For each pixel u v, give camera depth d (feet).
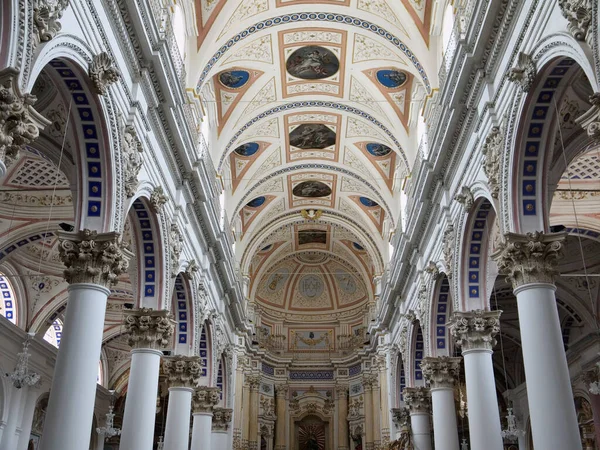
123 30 35.91
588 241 60.95
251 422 111.04
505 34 36.96
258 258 115.55
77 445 29.63
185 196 53.78
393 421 87.15
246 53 64.39
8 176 52.75
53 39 26.76
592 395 65.31
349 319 128.06
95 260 32.89
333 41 63.93
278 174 87.97
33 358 67.36
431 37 57.16
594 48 25.27
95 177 34.32
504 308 75.31
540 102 33.73
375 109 71.46
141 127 40.16
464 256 47.34
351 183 91.50
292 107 73.41
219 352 76.13
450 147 48.93
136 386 42.68
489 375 44.62
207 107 67.15
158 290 45.57
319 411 122.42
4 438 61.16
